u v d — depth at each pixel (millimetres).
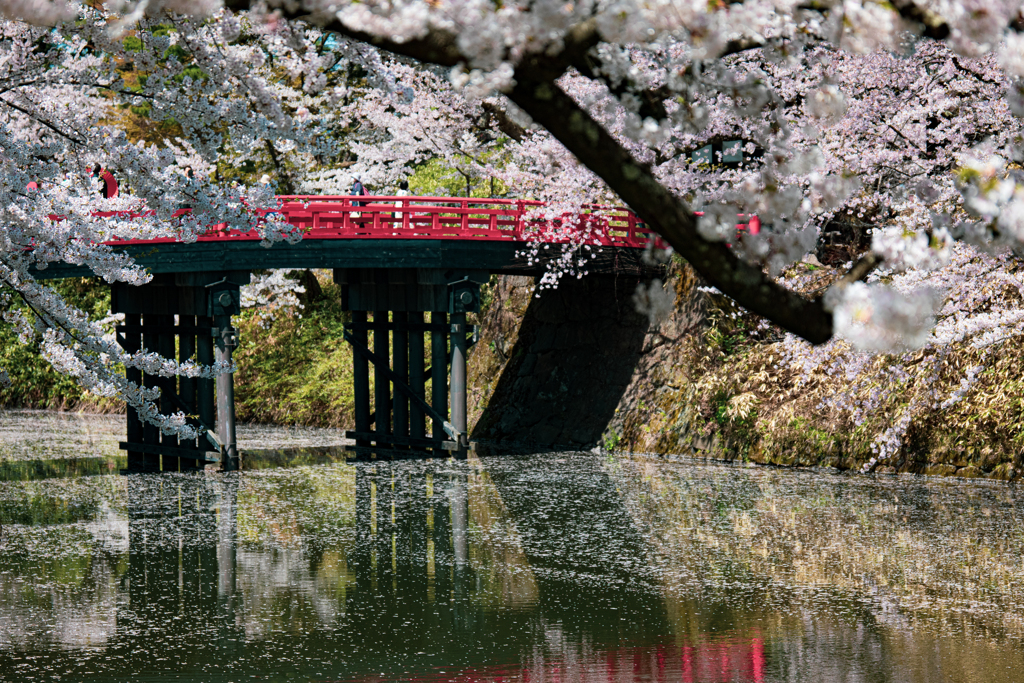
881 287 2691
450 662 11039
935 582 13969
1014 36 2852
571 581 14453
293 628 12352
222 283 23016
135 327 25250
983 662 10688
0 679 10562
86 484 22562
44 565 15523
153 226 13875
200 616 12891
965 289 14430
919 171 15648
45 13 2969
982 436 20781
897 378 18859
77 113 10562
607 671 10641
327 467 24875
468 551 16281
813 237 3432
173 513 19422
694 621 12430
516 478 22891
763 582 14180
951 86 15250
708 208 3420
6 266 12750
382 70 9062
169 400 25000
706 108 3350
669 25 2666
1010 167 5129
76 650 11531
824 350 19094
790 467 23391
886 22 2818
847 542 16297
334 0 2658
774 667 10617
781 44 3332
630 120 3252
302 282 37781
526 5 2650
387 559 15852
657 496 20453
